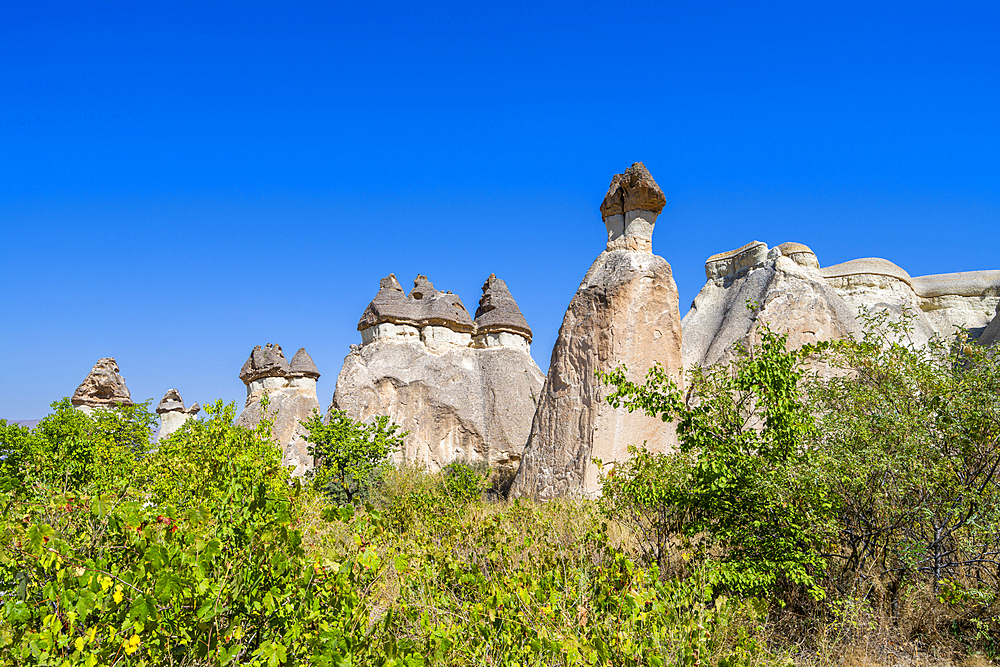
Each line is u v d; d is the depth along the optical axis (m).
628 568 5.57
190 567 3.99
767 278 24.42
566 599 5.43
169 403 47.44
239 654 3.96
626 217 19.45
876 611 6.86
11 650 3.58
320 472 11.14
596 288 18.78
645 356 18.05
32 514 5.21
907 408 7.61
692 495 7.60
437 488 11.82
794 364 8.11
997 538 6.95
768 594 6.99
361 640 4.39
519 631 4.91
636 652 4.67
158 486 9.19
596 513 9.38
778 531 7.10
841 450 7.11
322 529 5.93
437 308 34.75
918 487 6.77
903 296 27.47
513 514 9.34
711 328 25.56
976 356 7.64
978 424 6.93
